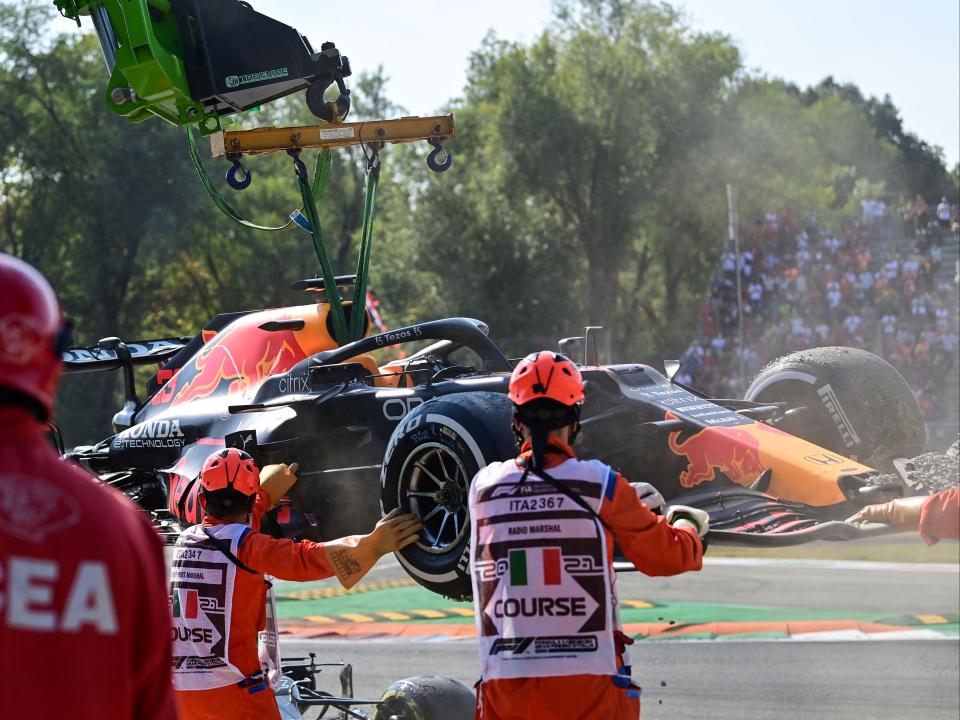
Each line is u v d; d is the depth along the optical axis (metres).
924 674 11.33
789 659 12.24
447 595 5.91
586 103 48.56
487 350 6.95
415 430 5.88
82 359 8.99
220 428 7.77
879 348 35.41
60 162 50.69
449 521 6.01
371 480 6.86
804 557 19.62
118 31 7.20
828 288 36.84
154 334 58.44
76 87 51.34
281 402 7.32
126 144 49.12
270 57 7.34
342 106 7.51
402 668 12.66
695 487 6.20
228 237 55.62
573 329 48.62
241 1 7.39
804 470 5.83
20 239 53.53
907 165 116.50
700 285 55.41
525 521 4.24
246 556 5.38
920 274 37.12
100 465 8.55
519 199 49.44
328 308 7.80
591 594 4.18
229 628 5.41
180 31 7.34
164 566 2.56
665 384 6.72
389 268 50.88
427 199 49.75
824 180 68.69
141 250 52.06
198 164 7.79
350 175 60.69
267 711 5.50
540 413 4.29
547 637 4.16
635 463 6.38
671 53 48.84
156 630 2.48
